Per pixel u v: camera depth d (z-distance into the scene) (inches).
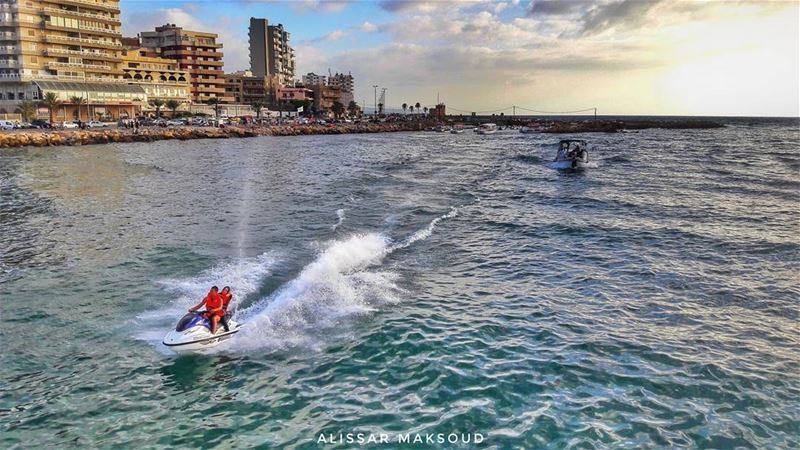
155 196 1455.5
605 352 517.7
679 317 611.5
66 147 3026.6
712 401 433.7
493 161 2588.6
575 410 416.2
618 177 1963.6
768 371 485.7
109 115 4562.0
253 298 670.5
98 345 541.0
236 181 1768.0
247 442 379.9
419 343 535.2
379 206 1314.0
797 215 1218.0
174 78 5615.2
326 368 487.2
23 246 919.0
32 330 577.9
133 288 708.7
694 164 2480.3
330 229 1050.7
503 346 529.3
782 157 2910.9
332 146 3609.7
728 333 569.3
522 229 1069.1
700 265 820.6
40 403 434.9
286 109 7529.5
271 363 498.0
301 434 388.2
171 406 428.8
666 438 384.2
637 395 439.8
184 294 684.7
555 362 494.9
